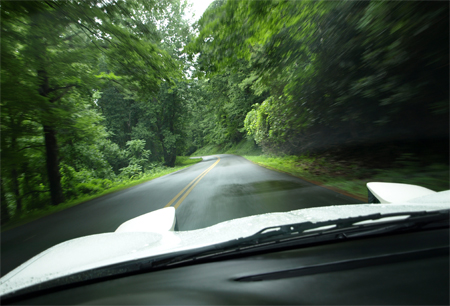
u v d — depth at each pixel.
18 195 15.70
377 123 7.03
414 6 4.19
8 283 1.23
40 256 1.55
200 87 39.81
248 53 8.29
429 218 1.35
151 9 9.41
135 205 7.99
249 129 26.31
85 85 12.07
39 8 6.69
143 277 1.23
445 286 0.88
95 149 21.00
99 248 1.62
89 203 10.82
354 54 6.27
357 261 1.09
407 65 5.00
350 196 5.48
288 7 6.55
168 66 11.45
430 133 6.37
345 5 5.84
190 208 6.07
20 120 9.85
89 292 1.15
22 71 8.14
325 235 1.31
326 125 10.59
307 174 9.55
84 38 9.94
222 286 1.06
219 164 24.59
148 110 38.03
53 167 13.98
